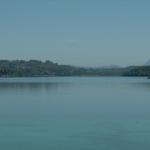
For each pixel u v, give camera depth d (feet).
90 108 167.32
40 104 188.55
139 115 140.77
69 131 107.55
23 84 444.55
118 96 244.01
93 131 107.04
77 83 497.87
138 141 93.91
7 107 173.58
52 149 88.43
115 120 127.24
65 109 163.12
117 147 88.99
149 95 252.83
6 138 99.60
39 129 111.14
